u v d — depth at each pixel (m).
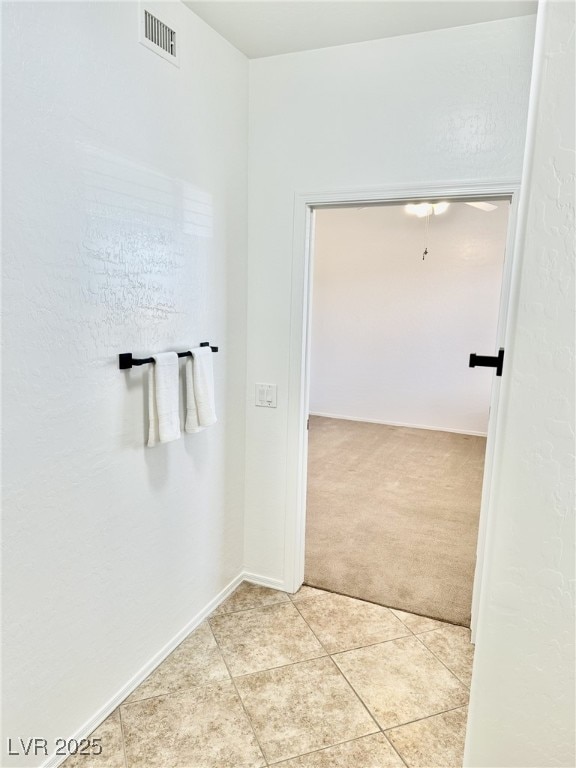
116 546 1.72
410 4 1.77
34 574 1.41
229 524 2.48
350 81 2.10
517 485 0.83
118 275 1.61
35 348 1.33
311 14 1.85
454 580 2.69
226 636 2.21
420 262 5.89
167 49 1.73
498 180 1.93
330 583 2.65
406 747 1.65
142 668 1.92
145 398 1.78
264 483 2.55
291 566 2.54
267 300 2.39
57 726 1.54
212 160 2.05
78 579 1.56
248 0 1.76
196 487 2.16
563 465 0.80
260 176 2.31
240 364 2.43
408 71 2.00
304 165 2.22
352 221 6.17
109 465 1.64
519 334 0.79
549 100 0.74
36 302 1.32
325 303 6.56
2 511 1.29
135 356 1.71
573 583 0.82
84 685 1.64
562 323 0.77
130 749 1.63
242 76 2.20
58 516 1.46
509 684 0.90
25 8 1.21
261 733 1.70
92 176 1.47
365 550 3.02
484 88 1.91
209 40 1.95
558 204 0.75
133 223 1.65
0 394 1.25
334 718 1.77
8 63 1.19
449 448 5.35
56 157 1.34
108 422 1.62
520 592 0.86
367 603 2.47
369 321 6.32
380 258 6.11
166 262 1.83
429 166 2.03
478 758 0.95
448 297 5.81
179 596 2.12
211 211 2.08
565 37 0.72
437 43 1.95
